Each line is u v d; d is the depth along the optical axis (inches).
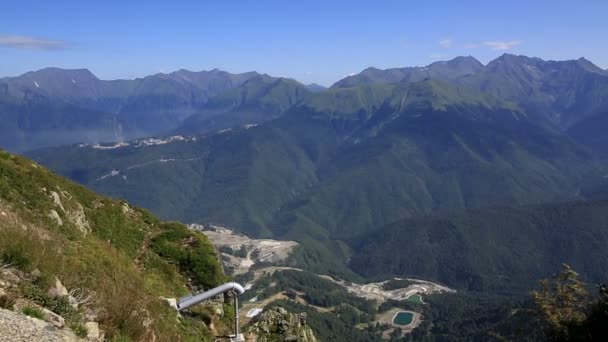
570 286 949.8
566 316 919.0
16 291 478.0
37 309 458.3
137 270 967.6
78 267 642.2
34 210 903.7
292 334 1046.4
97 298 555.5
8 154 1103.0
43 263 552.4
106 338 499.5
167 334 633.0
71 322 475.2
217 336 862.5
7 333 394.3
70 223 968.3
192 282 1095.0
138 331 548.1
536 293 992.9
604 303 780.6
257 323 1069.1
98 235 1074.1
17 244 546.9
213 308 975.0
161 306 745.0
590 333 772.6
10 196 894.4
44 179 1053.2
